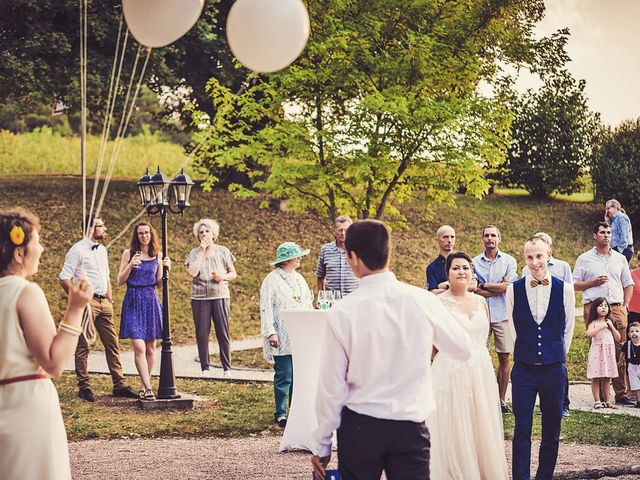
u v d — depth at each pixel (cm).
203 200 2261
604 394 1059
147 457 748
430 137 1503
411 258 2091
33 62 1938
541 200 2527
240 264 1955
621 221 1501
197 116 1553
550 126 2494
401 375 406
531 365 644
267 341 884
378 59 1469
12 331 401
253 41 497
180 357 1424
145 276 994
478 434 623
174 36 526
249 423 891
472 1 1558
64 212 2112
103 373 1176
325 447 420
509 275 990
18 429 396
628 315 1150
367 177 1477
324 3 1508
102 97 2031
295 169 1487
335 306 416
